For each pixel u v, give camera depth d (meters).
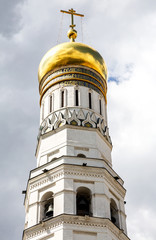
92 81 65.12
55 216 51.31
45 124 61.69
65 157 56.06
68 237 49.81
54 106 62.78
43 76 66.62
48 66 66.12
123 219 55.25
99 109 63.69
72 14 76.19
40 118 64.44
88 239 50.28
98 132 60.03
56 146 58.41
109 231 51.50
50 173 55.50
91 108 62.66
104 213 52.47
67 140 58.12
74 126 59.50
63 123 60.16
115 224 53.66
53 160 56.69
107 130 62.34
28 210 55.03
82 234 50.44
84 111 61.75
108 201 54.22
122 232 52.97
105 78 67.56
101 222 51.47
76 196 54.38
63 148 57.72
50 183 54.94
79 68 65.19
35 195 55.12
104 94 66.56
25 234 52.03
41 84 67.00
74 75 64.62
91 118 61.22
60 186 53.88
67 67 65.19
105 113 64.81
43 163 58.03
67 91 63.41
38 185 55.66
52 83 65.00
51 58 66.19
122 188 57.69
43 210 54.16
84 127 59.66
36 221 53.00
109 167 57.59
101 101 64.94
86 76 65.06
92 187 54.28
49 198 54.12
